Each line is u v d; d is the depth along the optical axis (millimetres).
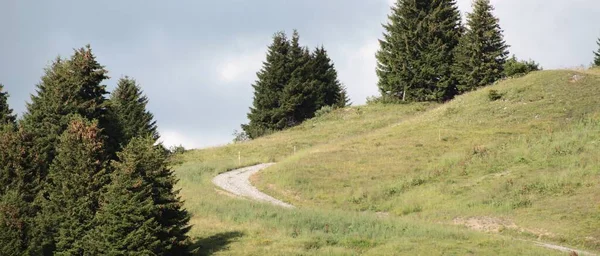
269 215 32406
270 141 67375
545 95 57000
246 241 27266
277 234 28375
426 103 75938
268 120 82250
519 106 55688
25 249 25219
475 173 40438
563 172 36719
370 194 38656
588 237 27797
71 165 26391
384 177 42125
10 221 25125
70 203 25594
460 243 26500
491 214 32500
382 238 27469
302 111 82750
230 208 34312
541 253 24516
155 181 25688
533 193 34625
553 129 47906
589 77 59906
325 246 26422
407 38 77500
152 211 24734
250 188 43156
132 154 25438
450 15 78562
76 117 29312
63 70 37844
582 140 42594
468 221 32188
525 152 42062
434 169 42250
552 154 40969
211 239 27969
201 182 45312
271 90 82438
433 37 77125
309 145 63469
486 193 35531
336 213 33094
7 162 29297
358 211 36156
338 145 53656
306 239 26984
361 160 46656
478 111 57281
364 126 68812
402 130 56281
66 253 24828
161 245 24609
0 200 27469
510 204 33219
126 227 24203
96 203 25844
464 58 73438
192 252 25672
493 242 26438
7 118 38625
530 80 61875
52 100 36469
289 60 82875
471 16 73125
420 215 34500
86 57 38250
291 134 71188
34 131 34219
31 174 29578
